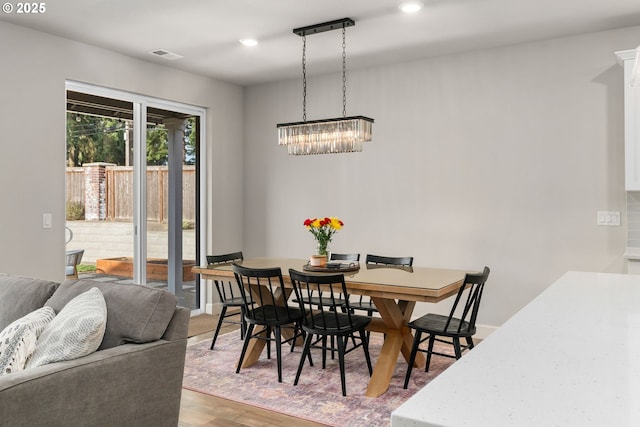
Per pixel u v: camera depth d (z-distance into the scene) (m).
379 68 5.42
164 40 4.56
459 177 5.00
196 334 5.09
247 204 6.38
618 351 1.19
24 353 2.25
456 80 4.99
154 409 2.43
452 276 3.66
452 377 1.01
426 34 4.39
